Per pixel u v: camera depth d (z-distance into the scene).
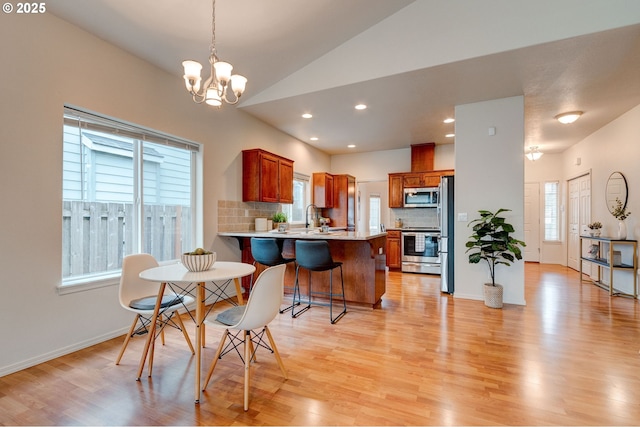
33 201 2.27
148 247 3.28
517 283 3.80
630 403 1.79
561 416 1.68
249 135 4.63
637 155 4.05
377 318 3.29
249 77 3.75
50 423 1.63
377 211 8.72
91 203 2.77
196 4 2.57
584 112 4.32
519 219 3.77
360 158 7.28
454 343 2.63
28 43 2.24
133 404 1.79
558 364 2.25
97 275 2.79
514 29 2.77
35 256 2.28
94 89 2.66
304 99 3.98
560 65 3.02
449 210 4.32
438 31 3.07
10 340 2.14
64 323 2.44
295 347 2.56
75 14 2.43
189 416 1.69
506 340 2.69
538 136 5.63
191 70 1.96
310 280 3.90
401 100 3.98
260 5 2.71
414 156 6.47
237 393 1.90
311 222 6.42
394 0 3.08
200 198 3.80
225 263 2.47
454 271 4.16
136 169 3.16
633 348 2.52
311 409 1.75
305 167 6.36
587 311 3.50
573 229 6.40
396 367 2.22
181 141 3.60
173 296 2.44
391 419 1.66
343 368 2.21
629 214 4.23
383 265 3.94
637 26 2.42
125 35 2.73
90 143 2.77
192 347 2.46
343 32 3.35
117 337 2.81
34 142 2.27
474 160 4.00
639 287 4.02
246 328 1.79
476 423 1.62
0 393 1.90
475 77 3.30
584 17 2.54
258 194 4.41
